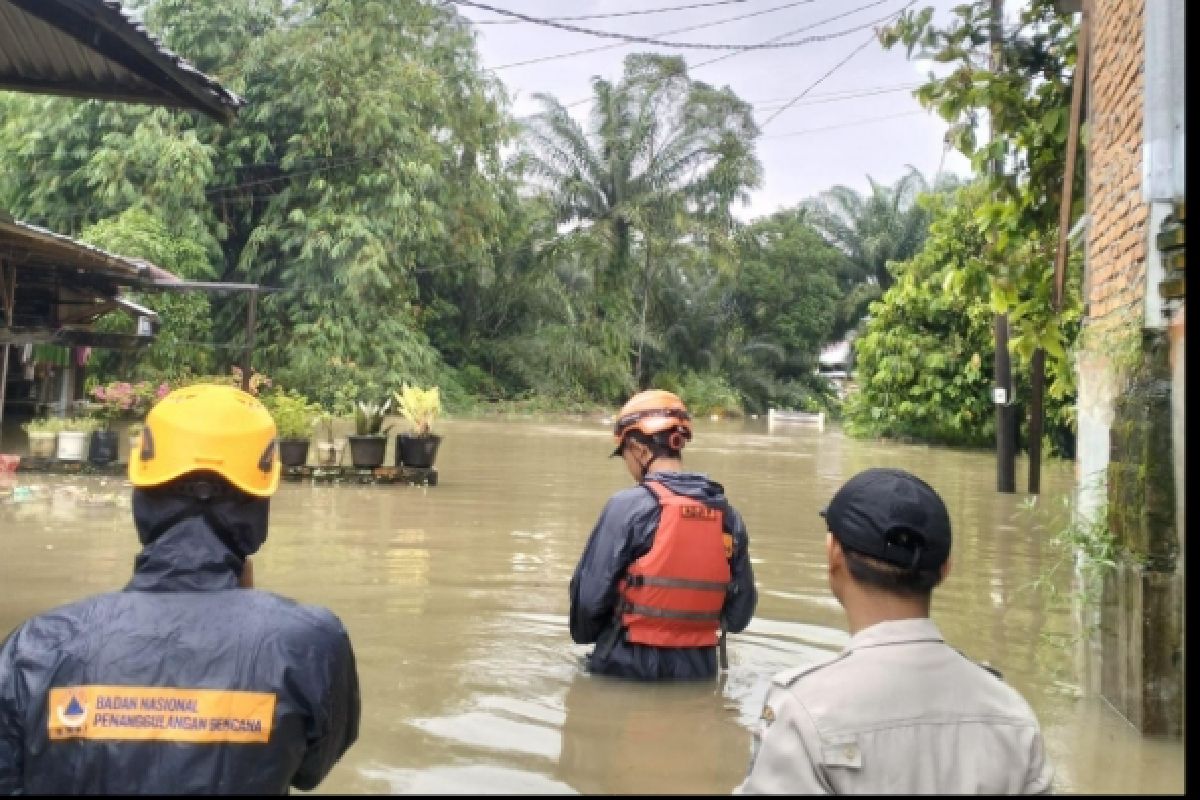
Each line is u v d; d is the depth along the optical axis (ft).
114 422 61.46
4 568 23.62
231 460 7.77
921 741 6.88
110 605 7.50
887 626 7.22
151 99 27.30
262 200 108.17
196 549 7.70
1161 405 14.84
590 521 33.94
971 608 22.61
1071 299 29.94
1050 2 28.86
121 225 86.28
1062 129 28.14
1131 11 19.08
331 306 101.71
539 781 11.89
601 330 140.87
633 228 145.69
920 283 84.58
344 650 8.02
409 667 16.62
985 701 7.12
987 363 81.82
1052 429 74.18
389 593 22.36
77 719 7.10
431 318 127.54
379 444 42.63
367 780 11.71
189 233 93.30
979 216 30.45
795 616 21.30
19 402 61.93
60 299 59.41
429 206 105.81
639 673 15.96
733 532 16.61
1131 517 15.34
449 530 31.30
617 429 17.03
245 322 103.76
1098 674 16.43
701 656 16.31
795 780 6.80
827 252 189.47
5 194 96.37
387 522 32.55
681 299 172.24
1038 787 7.07
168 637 7.37
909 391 85.05
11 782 7.19
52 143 96.07
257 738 7.27
